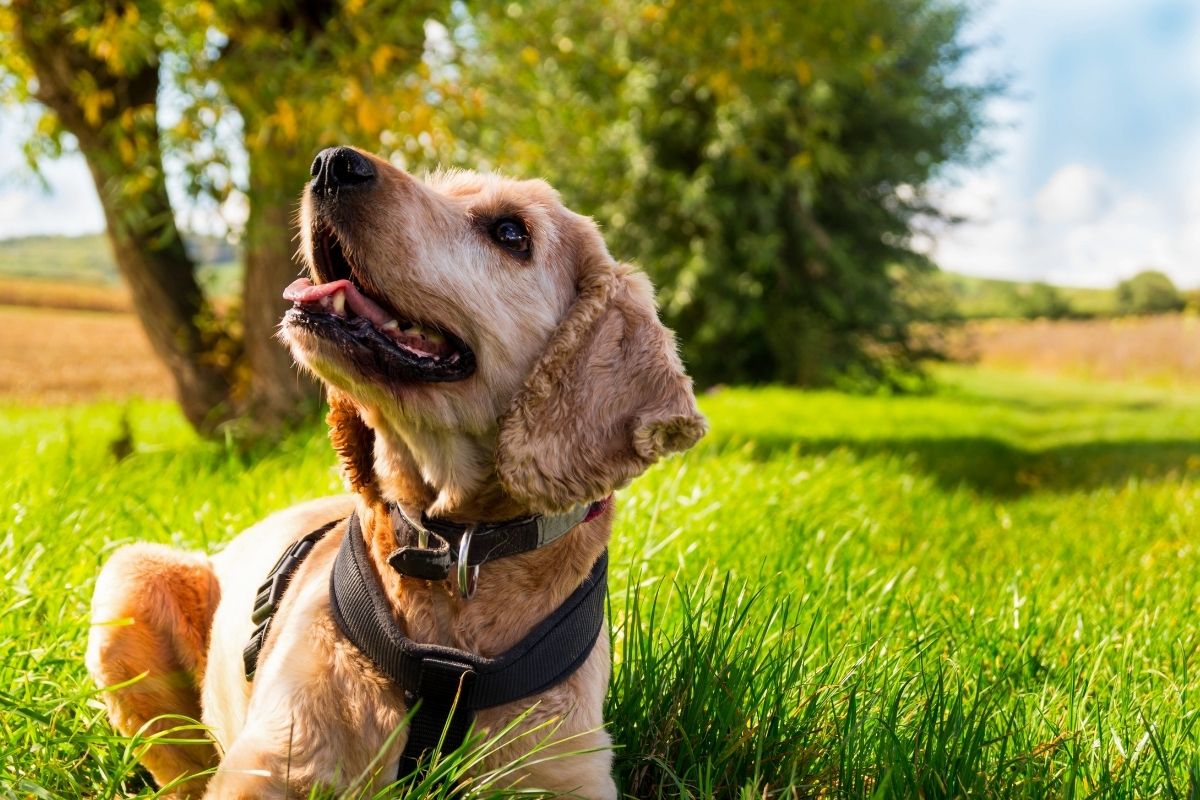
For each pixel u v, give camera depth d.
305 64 2.39
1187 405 7.43
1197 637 1.29
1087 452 4.17
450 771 0.81
